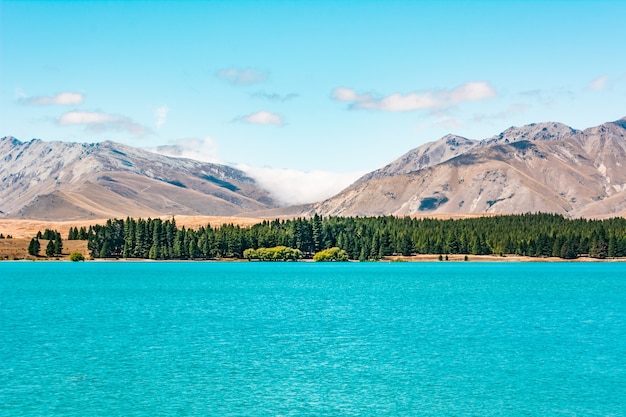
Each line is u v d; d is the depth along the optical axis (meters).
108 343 94.00
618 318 124.38
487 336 100.94
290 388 67.69
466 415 58.97
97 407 61.28
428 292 188.75
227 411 60.09
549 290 196.62
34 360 81.44
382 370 75.88
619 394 65.56
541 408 60.97
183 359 82.00
